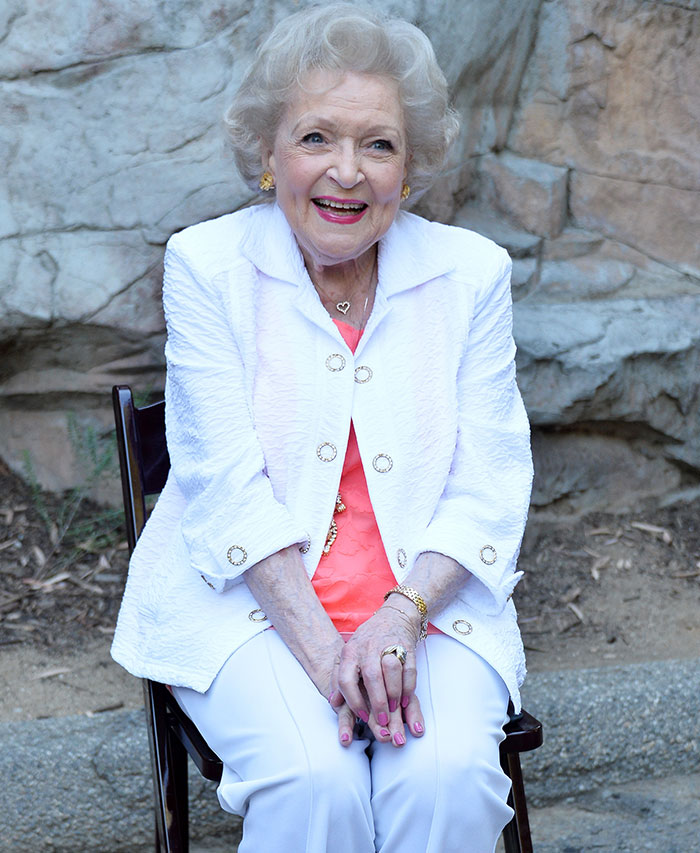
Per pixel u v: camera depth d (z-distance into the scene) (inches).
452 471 78.5
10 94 125.7
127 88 126.3
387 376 77.2
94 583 131.5
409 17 125.7
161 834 78.5
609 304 147.9
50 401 138.9
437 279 79.4
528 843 77.2
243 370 76.5
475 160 146.9
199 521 74.6
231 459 74.0
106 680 116.1
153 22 124.6
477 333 79.7
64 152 127.4
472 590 76.7
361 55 73.5
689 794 106.7
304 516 75.3
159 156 127.8
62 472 141.4
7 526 137.6
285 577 71.9
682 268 153.6
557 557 141.6
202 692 72.2
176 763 81.0
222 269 77.0
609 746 108.0
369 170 74.2
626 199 151.9
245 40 126.3
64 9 124.3
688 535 146.8
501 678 73.7
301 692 69.4
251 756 67.9
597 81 147.9
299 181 74.5
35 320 128.8
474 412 78.8
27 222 128.3
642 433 148.0
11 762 99.1
